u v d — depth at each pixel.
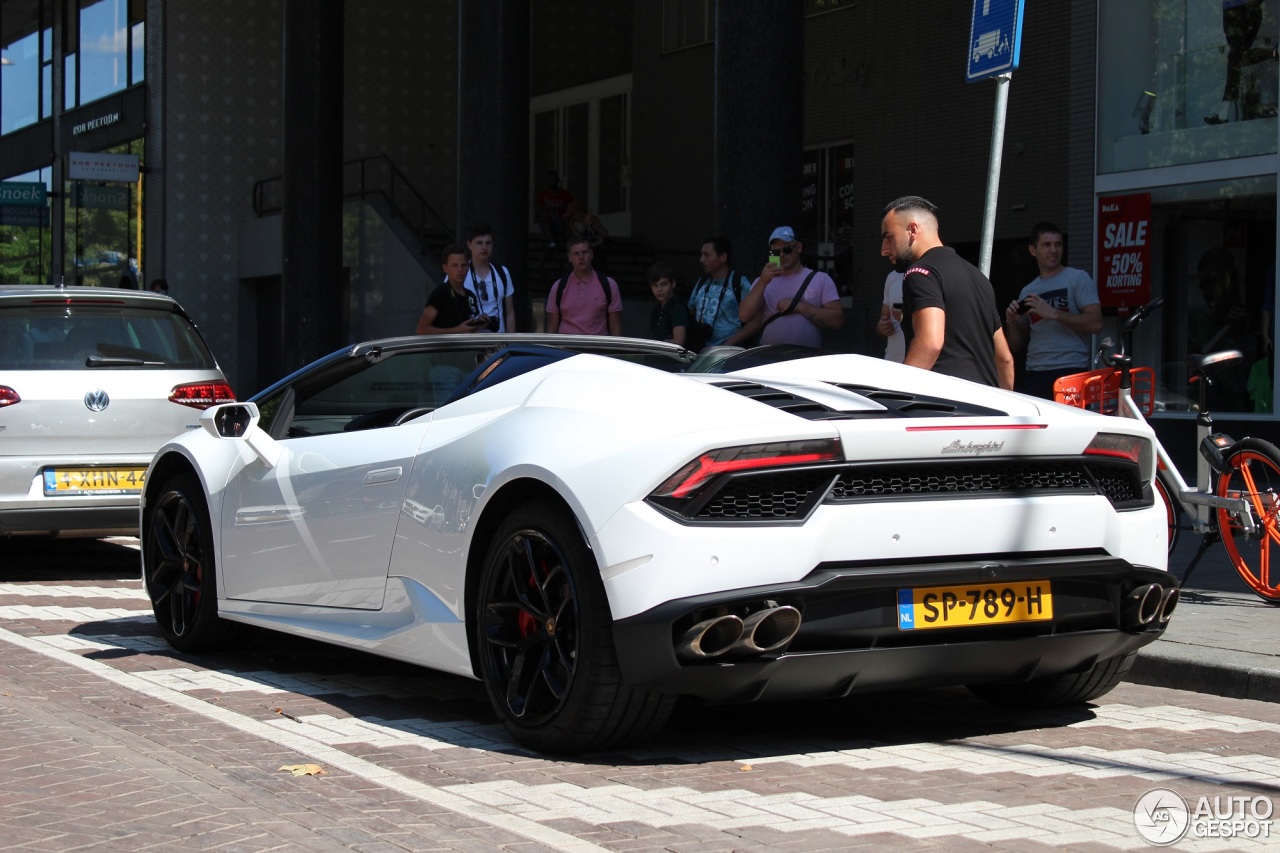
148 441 8.90
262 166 26.52
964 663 4.51
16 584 8.79
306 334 19.73
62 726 4.99
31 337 8.80
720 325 10.07
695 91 22.73
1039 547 4.52
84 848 3.64
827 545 4.24
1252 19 12.91
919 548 4.34
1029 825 3.86
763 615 4.10
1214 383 13.14
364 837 3.71
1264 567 7.05
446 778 4.33
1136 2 13.88
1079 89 14.41
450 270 10.51
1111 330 14.15
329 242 19.80
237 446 6.23
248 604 6.07
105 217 28.02
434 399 5.88
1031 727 5.11
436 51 27.64
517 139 16.06
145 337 9.12
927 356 6.05
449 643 4.91
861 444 4.28
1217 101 13.21
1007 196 17.50
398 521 5.15
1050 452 4.54
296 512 5.74
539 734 4.54
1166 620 4.86
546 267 21.86
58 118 30.55
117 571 9.43
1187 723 5.17
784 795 4.16
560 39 27.88
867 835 3.76
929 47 18.64
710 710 5.35
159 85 25.95
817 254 20.48
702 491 4.19
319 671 6.12
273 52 26.61
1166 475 7.43
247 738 4.86
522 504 4.59
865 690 4.49
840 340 19.50
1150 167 13.78
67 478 8.70
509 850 3.61
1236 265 13.00
